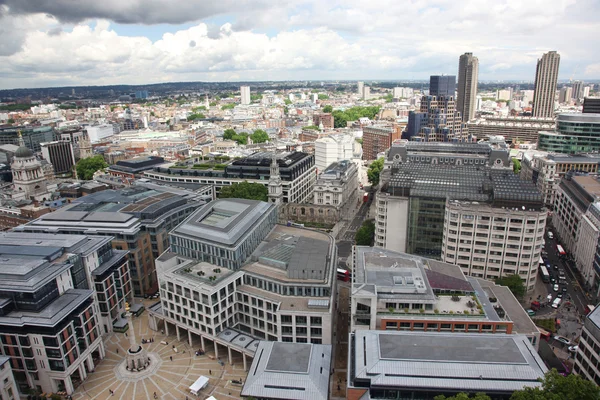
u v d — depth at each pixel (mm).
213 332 149500
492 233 185875
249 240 170375
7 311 132375
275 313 145375
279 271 159250
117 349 158250
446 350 114750
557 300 182750
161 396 133500
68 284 147625
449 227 193375
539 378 102688
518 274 185000
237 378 141250
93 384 139625
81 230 192125
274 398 114375
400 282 140375
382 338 120188
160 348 158125
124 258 180375
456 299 139750
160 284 163000
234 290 156625
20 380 136125
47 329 128875
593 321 123812
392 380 107062
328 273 154750
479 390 104312
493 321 128125
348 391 109500
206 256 167875
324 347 132125
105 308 166125
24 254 149250
